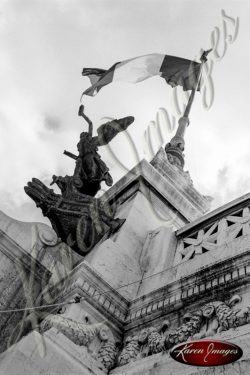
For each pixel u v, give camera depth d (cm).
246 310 489
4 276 645
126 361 552
